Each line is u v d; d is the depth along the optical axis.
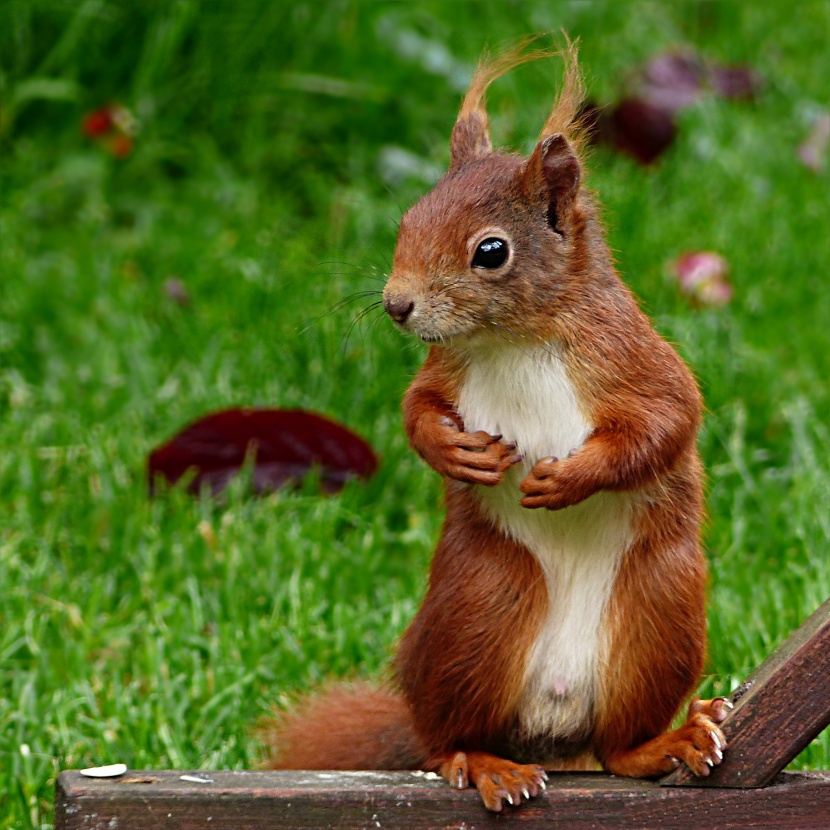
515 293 6.72
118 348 12.66
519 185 6.83
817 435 11.45
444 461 6.65
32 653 9.33
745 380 11.90
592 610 6.95
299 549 10.23
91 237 14.68
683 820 6.34
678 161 14.48
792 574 9.92
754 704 6.30
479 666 6.93
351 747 7.64
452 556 7.03
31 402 11.97
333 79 15.63
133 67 15.86
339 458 11.02
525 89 14.77
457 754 6.63
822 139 14.82
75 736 8.49
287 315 12.32
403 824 6.32
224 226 14.48
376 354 11.81
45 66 15.38
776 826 6.33
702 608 7.01
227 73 15.61
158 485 10.87
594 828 6.36
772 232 13.62
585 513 6.88
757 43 16.89
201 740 8.61
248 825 6.20
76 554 10.38
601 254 6.99
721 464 11.24
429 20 16.12
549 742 7.18
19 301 13.30
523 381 6.80
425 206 6.89
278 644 9.54
